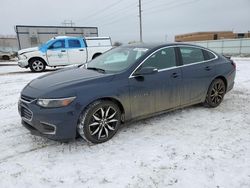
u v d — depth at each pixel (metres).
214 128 4.11
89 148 3.45
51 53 12.45
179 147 3.46
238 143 3.56
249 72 10.65
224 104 5.49
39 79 3.92
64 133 3.25
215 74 5.00
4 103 5.91
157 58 4.14
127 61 4.03
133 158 3.19
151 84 3.95
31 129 3.47
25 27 28.22
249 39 26.11
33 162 3.11
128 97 3.71
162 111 4.27
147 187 2.61
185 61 4.54
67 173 2.88
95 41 13.57
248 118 4.58
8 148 3.47
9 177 2.80
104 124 3.55
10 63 23.09
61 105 3.18
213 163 3.05
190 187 2.61
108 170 2.93
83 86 3.36
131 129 4.07
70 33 30.30
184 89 4.48
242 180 2.72
